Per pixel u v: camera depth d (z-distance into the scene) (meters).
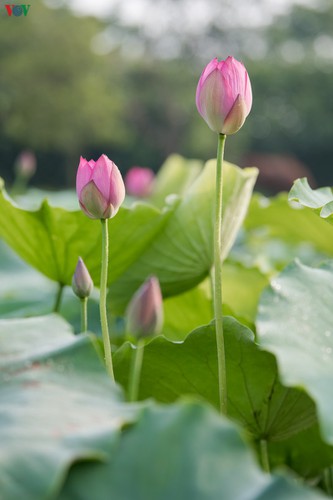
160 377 2.32
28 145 50.94
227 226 2.75
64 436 1.90
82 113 49.41
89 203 2.24
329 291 2.27
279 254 6.00
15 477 1.84
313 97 60.91
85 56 48.44
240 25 66.50
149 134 59.28
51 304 3.20
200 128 56.66
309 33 68.00
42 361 2.06
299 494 1.84
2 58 48.00
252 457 1.87
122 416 1.95
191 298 2.86
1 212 2.70
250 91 2.25
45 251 2.74
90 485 1.85
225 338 2.23
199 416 1.89
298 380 2.04
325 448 2.38
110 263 2.74
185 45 66.62
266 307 2.20
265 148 64.38
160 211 2.69
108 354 2.23
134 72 58.38
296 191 2.51
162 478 1.85
